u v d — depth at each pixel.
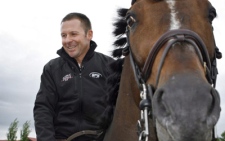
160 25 4.32
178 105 3.47
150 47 4.32
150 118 4.41
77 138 6.09
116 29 5.42
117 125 5.19
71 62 6.47
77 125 6.34
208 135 3.50
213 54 4.54
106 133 5.57
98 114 6.11
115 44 5.43
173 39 4.09
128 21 4.77
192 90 3.51
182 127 3.40
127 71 5.02
